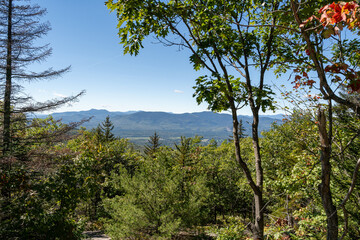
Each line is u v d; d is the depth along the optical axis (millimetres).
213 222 21344
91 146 20562
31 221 8195
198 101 4734
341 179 5410
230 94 4543
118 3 4473
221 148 35406
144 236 11664
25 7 13719
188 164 21719
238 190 22016
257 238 4527
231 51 5406
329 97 2285
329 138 2535
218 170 22766
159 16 4445
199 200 13039
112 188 17312
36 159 12820
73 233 9109
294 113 3176
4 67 12586
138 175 13438
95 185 11141
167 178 13086
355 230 5586
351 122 3480
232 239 6719
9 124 13180
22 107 13188
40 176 10969
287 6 4344
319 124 2551
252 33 5520
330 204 2480
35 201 8766
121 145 25578
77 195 10047
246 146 25875
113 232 11719
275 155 14258
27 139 13750
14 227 7914
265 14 5074
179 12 4648
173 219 12000
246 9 5273
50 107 13648
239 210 25016
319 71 2240
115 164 20484
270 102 4496
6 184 8742
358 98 2277
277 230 6035
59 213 9070
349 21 1841
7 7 13430
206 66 4723
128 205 12148
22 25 13938
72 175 10227
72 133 15711
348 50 3287
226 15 4328
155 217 11969
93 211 18000
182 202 12852
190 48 4754
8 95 12633
